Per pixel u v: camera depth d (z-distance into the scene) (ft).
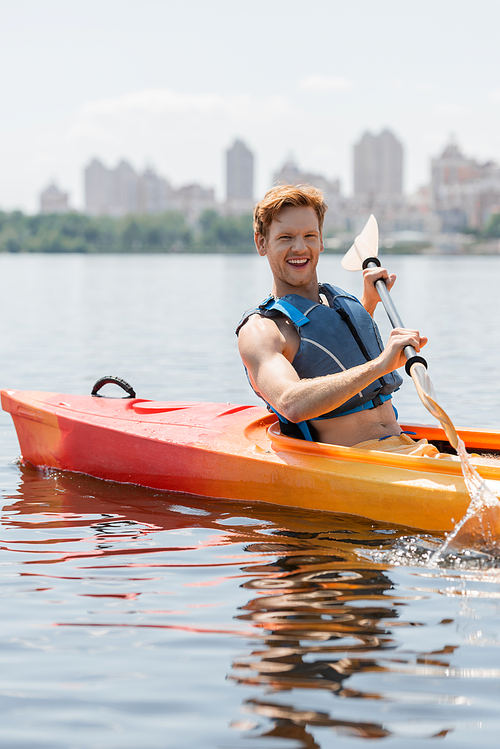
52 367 26.04
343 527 9.46
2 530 9.69
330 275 150.51
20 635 6.73
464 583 7.66
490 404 19.11
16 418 13.74
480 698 5.63
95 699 5.74
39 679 6.02
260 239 10.66
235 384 22.25
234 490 10.79
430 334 37.06
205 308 56.08
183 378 23.47
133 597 7.48
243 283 101.45
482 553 8.50
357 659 6.17
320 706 5.57
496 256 501.15
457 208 623.36
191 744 5.19
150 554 8.70
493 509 8.50
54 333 37.86
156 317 48.03
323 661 6.15
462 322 43.68
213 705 5.62
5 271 165.27
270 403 9.84
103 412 12.97
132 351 30.45
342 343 10.09
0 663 6.26
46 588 7.75
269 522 9.80
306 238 10.26
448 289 85.92
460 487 8.93
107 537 9.35
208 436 11.55
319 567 8.14
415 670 6.00
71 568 8.30
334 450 9.93
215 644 6.48
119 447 12.06
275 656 6.26
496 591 7.47
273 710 5.54
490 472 9.00
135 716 5.52
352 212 653.30
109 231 546.26
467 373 24.49
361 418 10.21
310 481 10.00
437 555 8.39
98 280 113.29
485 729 5.28
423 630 6.63
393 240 554.05
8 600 7.46
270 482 10.40
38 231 553.64
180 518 10.12
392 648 6.34
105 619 7.01
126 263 266.98
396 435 10.43
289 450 10.52
